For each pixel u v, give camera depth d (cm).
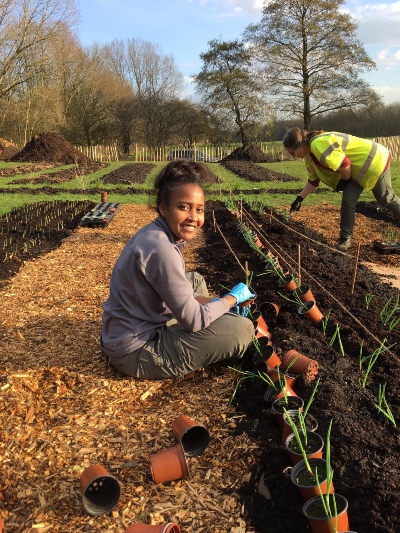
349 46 3275
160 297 290
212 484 223
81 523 201
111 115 4059
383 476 213
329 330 371
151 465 219
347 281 490
